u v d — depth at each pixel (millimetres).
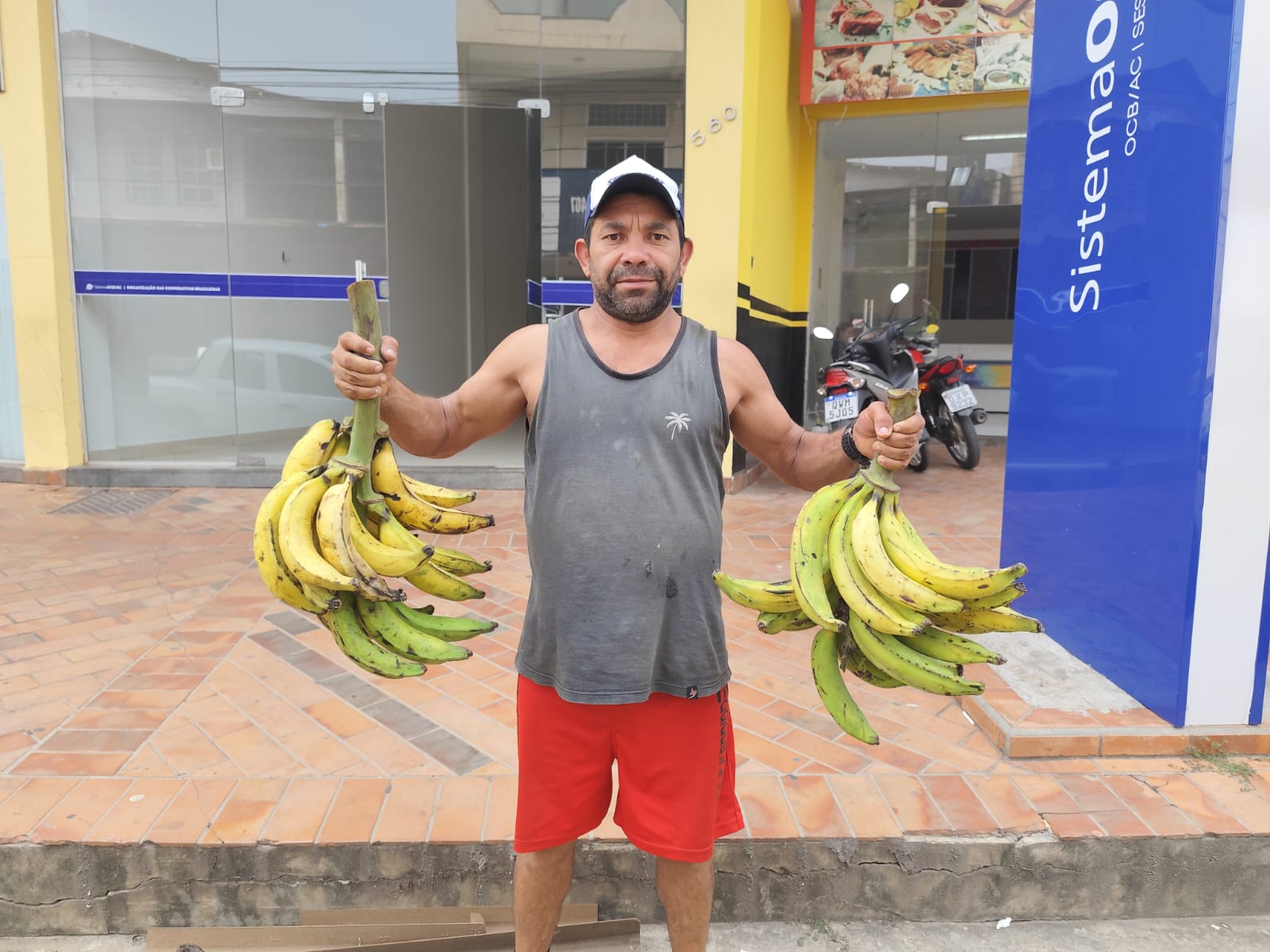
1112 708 3146
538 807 1960
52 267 6656
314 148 6906
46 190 6555
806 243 9031
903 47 7945
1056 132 3680
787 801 2682
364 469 1818
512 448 7941
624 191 1771
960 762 2920
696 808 1924
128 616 4188
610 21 6398
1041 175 3795
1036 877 2547
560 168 6652
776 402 2014
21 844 2420
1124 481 3285
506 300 7988
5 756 2861
